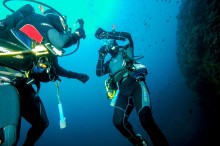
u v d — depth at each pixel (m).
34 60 2.37
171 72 14.77
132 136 3.39
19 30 2.30
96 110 15.74
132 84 3.56
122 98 3.61
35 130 2.77
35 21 2.35
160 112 10.45
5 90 2.10
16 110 2.08
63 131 13.98
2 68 2.22
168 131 8.80
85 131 13.24
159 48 21.84
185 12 9.20
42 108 2.82
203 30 6.58
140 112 3.24
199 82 7.49
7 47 2.15
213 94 6.94
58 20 2.54
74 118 15.43
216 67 5.73
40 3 2.63
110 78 3.90
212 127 7.53
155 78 15.00
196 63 7.49
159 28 29.81
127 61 3.62
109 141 11.45
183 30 9.38
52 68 2.61
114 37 3.93
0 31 2.27
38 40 2.30
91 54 29.00
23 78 2.39
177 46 10.95
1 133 1.94
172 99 11.03
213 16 5.75
